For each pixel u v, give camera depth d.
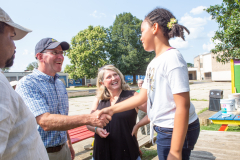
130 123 1.99
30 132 0.93
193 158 2.75
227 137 3.67
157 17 1.34
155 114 1.35
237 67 7.89
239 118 4.45
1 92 0.76
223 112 4.89
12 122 0.81
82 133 3.66
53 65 1.98
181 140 1.15
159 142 1.36
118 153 1.93
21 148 0.86
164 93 1.27
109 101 2.20
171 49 1.29
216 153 2.89
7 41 0.96
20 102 0.88
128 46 35.41
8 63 1.01
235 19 6.31
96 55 32.66
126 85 2.25
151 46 1.42
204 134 3.97
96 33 32.34
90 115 1.63
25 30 1.10
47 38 2.04
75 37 34.59
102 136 1.93
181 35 1.28
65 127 1.59
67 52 34.66
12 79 34.56
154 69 1.32
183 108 1.16
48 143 1.88
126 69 36.53
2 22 0.94
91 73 32.34
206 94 16.45
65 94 2.14
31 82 1.81
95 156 2.05
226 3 6.93
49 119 1.61
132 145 1.95
